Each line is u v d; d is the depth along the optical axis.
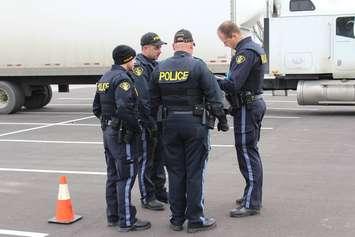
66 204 14.28
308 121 33.75
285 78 37.56
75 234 13.38
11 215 15.00
